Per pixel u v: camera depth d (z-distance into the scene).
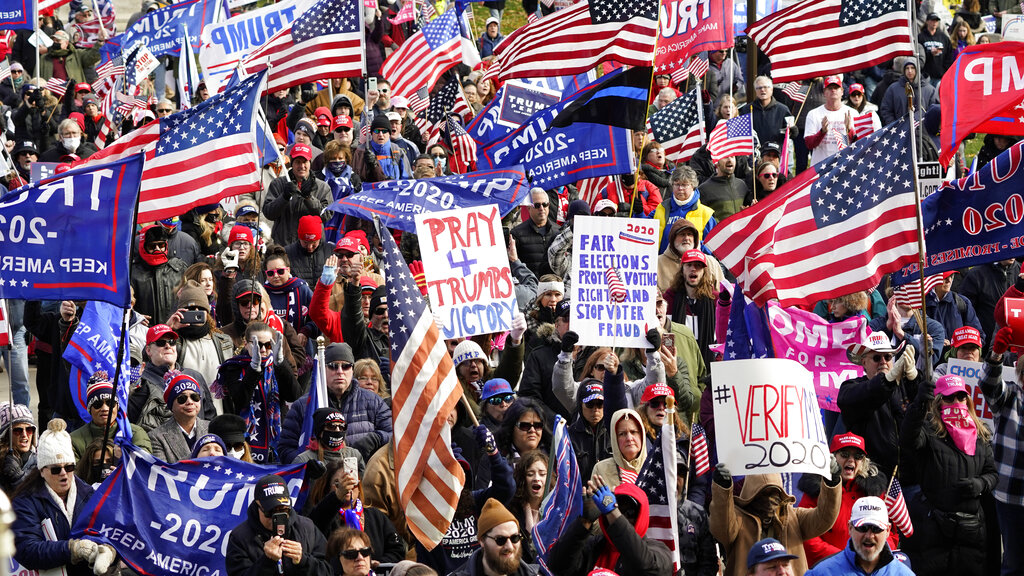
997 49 43.41
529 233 57.84
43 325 49.84
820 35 57.66
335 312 48.19
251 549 32.56
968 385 43.97
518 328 42.50
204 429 39.75
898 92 78.25
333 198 61.53
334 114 67.44
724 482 32.47
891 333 49.56
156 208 47.81
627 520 30.73
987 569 41.09
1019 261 58.03
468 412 37.38
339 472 34.94
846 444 36.59
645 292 41.62
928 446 40.03
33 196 35.19
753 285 41.66
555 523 32.09
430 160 62.66
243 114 48.09
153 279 51.88
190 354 44.56
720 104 74.50
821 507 33.53
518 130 53.31
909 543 40.72
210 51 73.94
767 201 41.81
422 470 36.53
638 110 47.31
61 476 34.84
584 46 52.16
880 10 56.72
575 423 39.66
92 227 35.47
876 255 41.22
